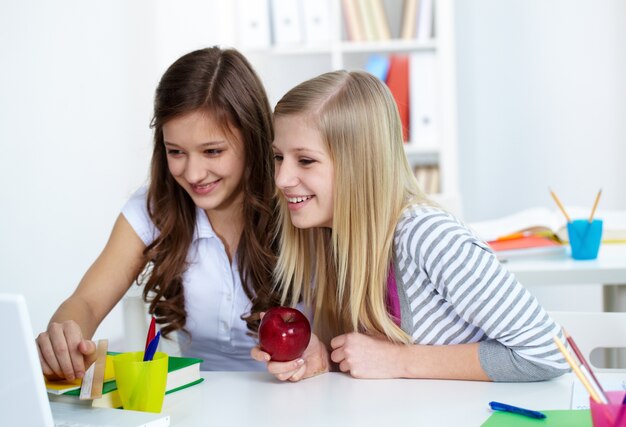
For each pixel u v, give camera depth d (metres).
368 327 1.36
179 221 1.60
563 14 3.91
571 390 1.20
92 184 2.88
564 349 0.94
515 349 1.25
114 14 3.05
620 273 2.03
